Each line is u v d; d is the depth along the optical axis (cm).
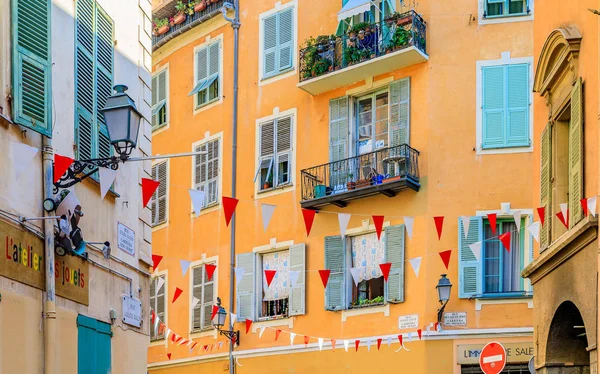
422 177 2322
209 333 2728
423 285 2270
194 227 2845
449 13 2366
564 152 1497
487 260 2264
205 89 2889
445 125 2325
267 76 2683
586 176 1320
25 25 1111
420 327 2253
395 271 2320
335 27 2548
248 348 2603
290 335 2506
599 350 1233
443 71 2344
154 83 3095
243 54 2766
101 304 1349
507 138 2289
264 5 2728
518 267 2247
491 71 2323
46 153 1154
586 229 1266
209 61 2877
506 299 2208
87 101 1322
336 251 2439
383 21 2392
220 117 2809
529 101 2292
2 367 1032
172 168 2959
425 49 2362
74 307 1245
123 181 1466
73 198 1164
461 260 2252
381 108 2441
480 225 2258
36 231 1128
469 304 2233
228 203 1384
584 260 1315
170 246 2923
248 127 2714
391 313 2314
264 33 2714
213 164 2808
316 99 2553
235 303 2653
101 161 1155
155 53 3102
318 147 2527
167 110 3012
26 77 1106
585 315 1306
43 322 1134
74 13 1282
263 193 2634
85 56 1320
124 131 1110
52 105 1188
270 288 2603
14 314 1063
